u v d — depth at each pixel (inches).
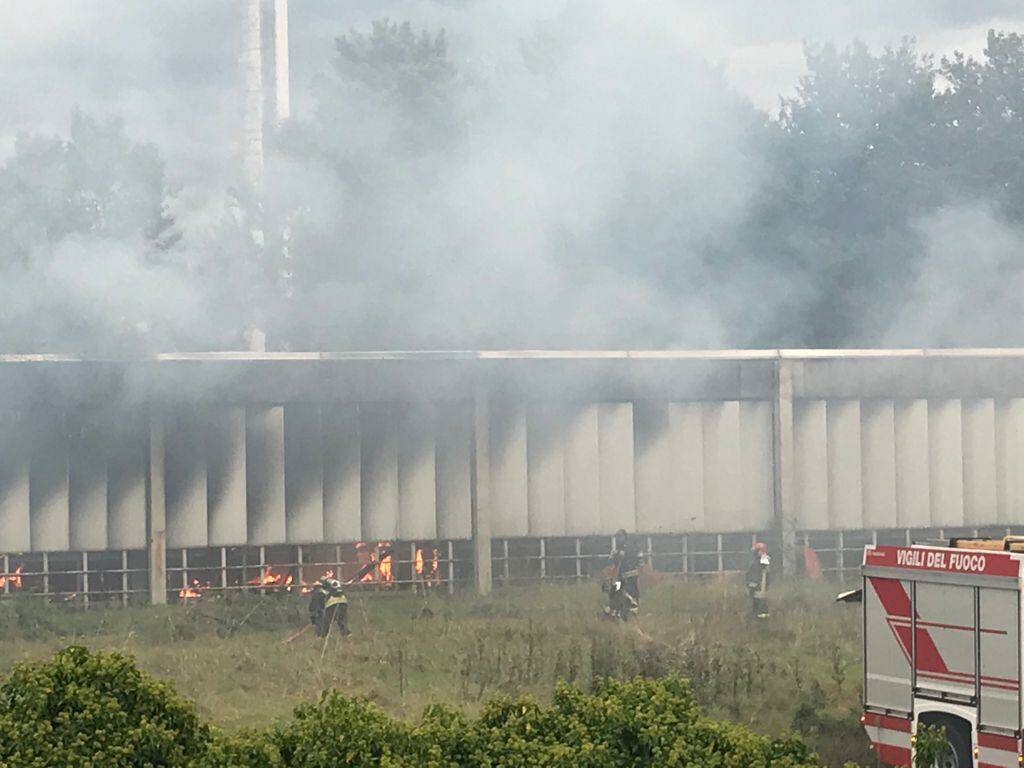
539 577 1772.9
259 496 1686.8
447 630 1412.4
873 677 911.0
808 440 1846.7
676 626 1434.5
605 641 1306.6
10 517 1612.9
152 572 1632.6
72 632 1438.2
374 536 1723.7
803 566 1827.0
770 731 1010.7
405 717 1038.4
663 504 1806.1
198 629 1445.6
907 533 1879.9
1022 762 829.2
